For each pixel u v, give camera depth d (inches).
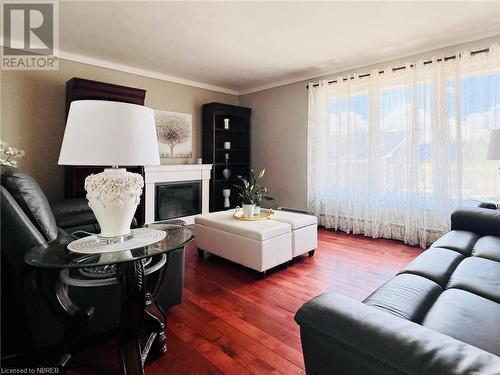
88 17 112.1
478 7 104.5
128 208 51.3
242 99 226.4
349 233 165.2
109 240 51.1
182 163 197.2
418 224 139.2
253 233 101.3
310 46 139.7
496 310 42.5
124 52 147.7
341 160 167.6
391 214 149.9
